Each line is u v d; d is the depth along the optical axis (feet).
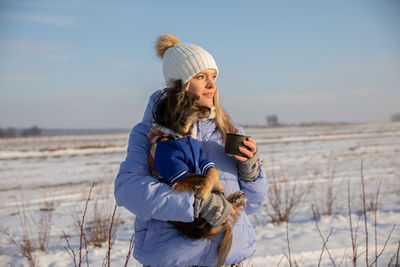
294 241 16.48
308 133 112.68
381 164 43.50
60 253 15.69
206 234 6.07
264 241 16.72
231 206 6.07
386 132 110.11
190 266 6.16
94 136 138.62
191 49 7.14
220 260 6.10
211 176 6.24
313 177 35.76
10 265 14.42
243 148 6.62
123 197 6.23
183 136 6.47
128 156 6.75
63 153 64.03
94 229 18.60
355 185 31.24
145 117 7.11
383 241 15.93
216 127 7.23
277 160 49.08
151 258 6.24
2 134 260.42
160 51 7.86
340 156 52.44
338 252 14.76
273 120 301.02
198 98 6.66
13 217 23.04
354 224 19.07
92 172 41.93
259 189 7.11
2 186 34.94
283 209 22.93
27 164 50.67
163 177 6.35
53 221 21.54
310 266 13.34
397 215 20.52
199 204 5.89
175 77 7.19
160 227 6.32
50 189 32.68
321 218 20.48
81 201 27.04
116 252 15.61
